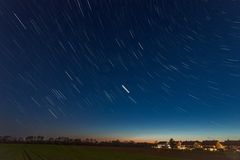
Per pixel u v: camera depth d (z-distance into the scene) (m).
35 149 85.62
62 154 65.31
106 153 74.56
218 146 122.06
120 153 76.19
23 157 52.34
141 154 72.88
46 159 49.16
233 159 57.66
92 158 55.50
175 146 134.62
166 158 59.56
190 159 57.00
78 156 60.25
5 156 54.06
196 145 133.75
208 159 57.62
